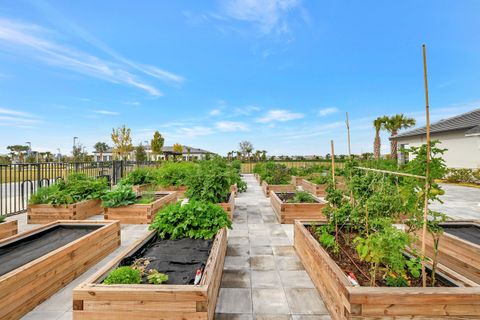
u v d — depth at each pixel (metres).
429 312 1.62
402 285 1.86
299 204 5.09
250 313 2.12
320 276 2.39
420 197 2.10
